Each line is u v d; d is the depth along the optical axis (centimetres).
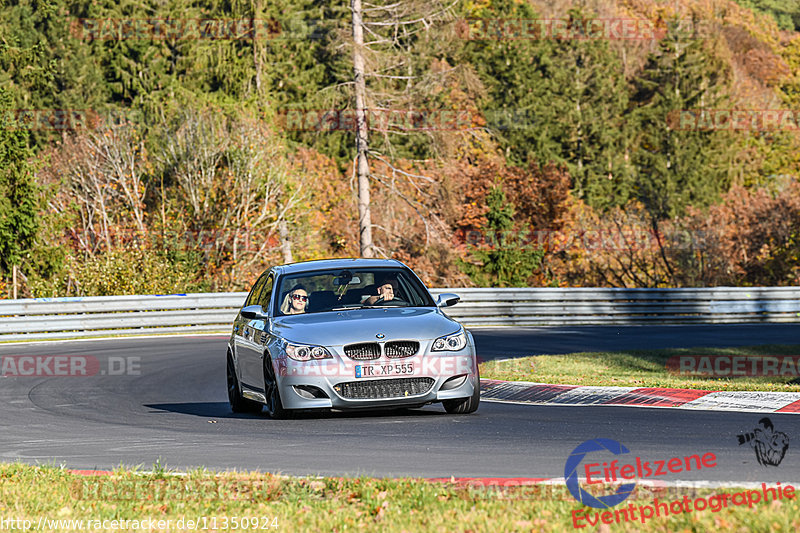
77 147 18200
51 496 2547
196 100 19862
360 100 13025
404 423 3691
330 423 3762
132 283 11838
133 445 3438
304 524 2158
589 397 4509
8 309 8856
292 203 16550
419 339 3753
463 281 17875
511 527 2011
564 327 11081
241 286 14675
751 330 10425
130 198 16250
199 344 8338
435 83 13888
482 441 3212
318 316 3981
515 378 5200
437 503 2259
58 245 13950
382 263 4334
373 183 18250
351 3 13100
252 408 4438
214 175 16500
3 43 17700
